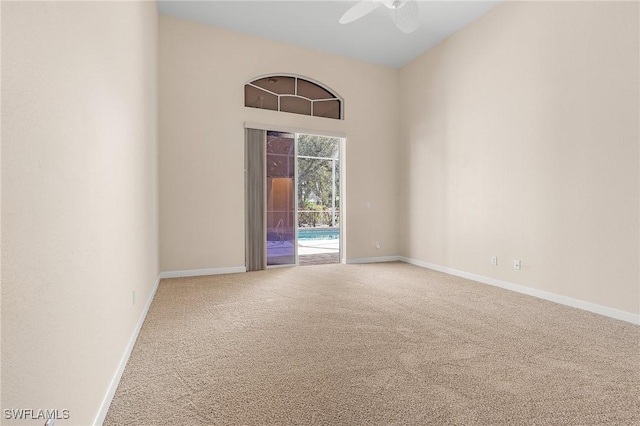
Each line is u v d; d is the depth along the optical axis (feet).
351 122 18.24
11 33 2.63
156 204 12.57
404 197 18.97
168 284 13.17
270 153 16.78
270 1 13.26
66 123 3.65
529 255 11.98
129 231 7.03
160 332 8.22
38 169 3.02
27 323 2.82
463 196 14.89
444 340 7.79
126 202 6.73
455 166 15.35
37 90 3.02
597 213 9.97
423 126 17.44
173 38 14.40
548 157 11.34
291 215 17.35
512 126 12.62
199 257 14.90
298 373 6.21
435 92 16.58
